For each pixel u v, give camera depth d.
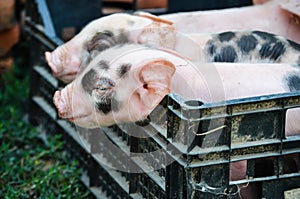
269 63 3.78
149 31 3.69
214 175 3.13
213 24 4.22
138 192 3.66
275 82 3.43
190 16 4.23
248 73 3.45
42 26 4.88
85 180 4.30
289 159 3.50
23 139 5.01
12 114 5.36
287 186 3.32
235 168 3.44
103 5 5.74
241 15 4.25
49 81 4.75
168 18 4.21
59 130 4.78
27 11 5.20
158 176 3.39
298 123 3.46
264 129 3.18
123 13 3.94
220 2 5.09
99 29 3.80
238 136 3.15
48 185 4.27
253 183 3.34
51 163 4.67
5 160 4.66
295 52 3.90
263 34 3.98
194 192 3.12
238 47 3.94
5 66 6.14
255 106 3.12
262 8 4.27
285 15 4.20
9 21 6.09
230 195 3.19
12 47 6.20
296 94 3.17
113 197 3.94
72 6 5.19
